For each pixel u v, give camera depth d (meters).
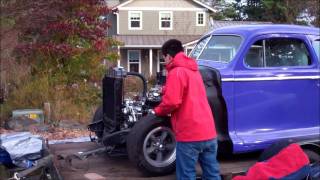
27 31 12.02
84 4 12.27
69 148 6.28
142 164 5.08
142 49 35.84
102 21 13.18
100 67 12.91
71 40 12.64
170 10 36.00
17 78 11.84
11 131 9.27
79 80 12.73
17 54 11.90
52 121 10.22
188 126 4.57
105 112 5.93
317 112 6.15
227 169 5.32
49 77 12.04
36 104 11.23
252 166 5.11
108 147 5.62
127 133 5.35
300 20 35.81
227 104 5.64
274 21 42.47
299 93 6.03
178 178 4.69
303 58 6.16
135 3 35.66
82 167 5.53
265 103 5.84
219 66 5.85
